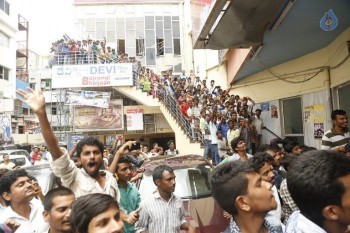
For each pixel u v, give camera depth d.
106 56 18.39
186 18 21.64
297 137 9.57
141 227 3.37
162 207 3.38
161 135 20.95
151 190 5.25
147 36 22.81
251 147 9.90
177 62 22.77
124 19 22.75
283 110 10.23
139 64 18.66
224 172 1.66
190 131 13.59
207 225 4.44
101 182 2.93
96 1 22.55
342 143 4.50
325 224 1.36
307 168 1.34
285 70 9.62
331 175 1.29
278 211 3.10
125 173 3.83
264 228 1.68
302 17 5.81
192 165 6.13
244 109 10.59
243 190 1.58
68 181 2.65
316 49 8.14
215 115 10.80
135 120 19.41
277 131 10.41
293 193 1.39
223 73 14.01
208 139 11.05
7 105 19.77
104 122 19.48
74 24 22.45
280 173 4.23
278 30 6.39
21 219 2.96
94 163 2.81
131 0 22.80
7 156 9.65
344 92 7.48
